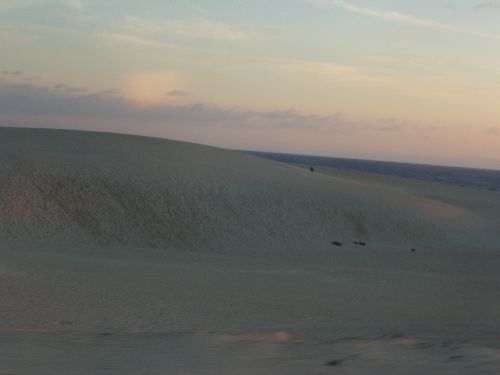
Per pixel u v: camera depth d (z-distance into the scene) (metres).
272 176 52.56
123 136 60.81
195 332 12.70
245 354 8.60
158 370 7.23
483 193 80.44
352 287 23.91
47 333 11.16
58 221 36.66
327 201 47.22
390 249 39.97
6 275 20.00
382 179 86.69
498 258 38.62
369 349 9.02
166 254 32.12
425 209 52.22
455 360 7.93
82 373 6.92
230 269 27.36
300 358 8.20
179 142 63.00
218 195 43.81
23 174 40.50
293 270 28.47
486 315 19.30
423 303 21.20
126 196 40.62
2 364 7.24
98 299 17.83
